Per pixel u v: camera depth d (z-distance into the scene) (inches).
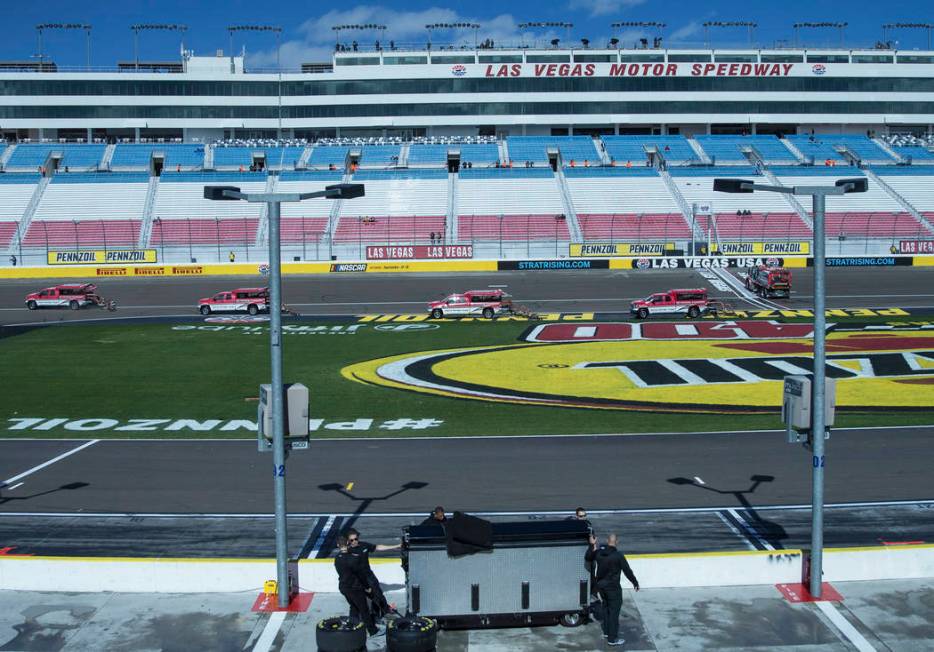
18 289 2952.8
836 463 987.3
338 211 3681.1
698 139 4224.9
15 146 4104.3
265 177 3934.5
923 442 1073.5
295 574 643.5
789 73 4217.5
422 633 522.9
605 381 1491.1
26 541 766.5
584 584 579.8
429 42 4466.0
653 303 2246.6
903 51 4325.8
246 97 4259.4
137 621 597.6
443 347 1859.0
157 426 1216.2
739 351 1747.0
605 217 3607.3
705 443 1083.3
